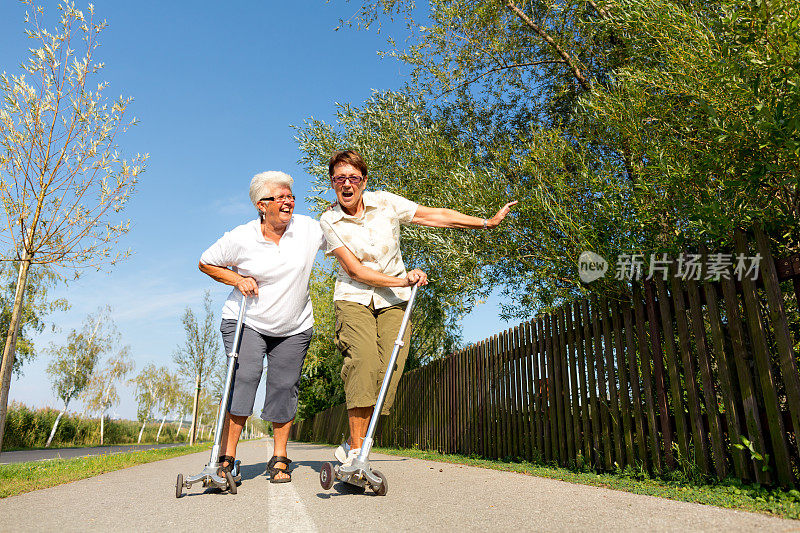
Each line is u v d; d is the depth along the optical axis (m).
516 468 4.43
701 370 3.09
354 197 3.15
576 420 4.40
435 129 7.50
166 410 44.94
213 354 23.66
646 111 4.13
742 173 3.07
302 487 2.92
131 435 42.97
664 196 3.74
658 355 3.48
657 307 3.58
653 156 3.75
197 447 18.02
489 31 7.34
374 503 2.35
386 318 3.17
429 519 1.96
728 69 2.83
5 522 2.13
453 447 7.49
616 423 3.89
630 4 3.88
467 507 2.23
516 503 2.34
